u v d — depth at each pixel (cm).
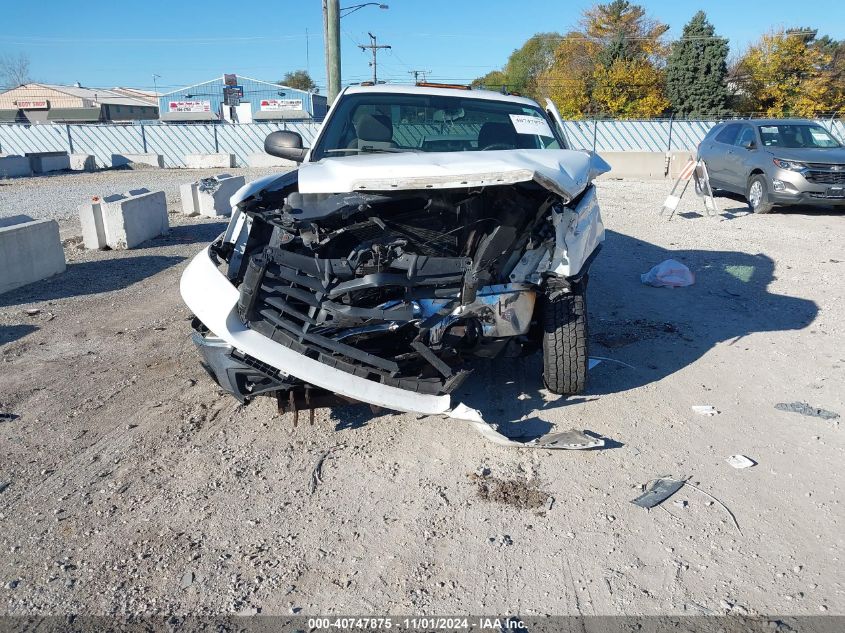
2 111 6812
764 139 1357
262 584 281
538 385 478
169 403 459
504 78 6712
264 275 351
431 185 347
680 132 3172
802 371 505
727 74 4688
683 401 454
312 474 366
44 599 273
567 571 288
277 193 414
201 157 3117
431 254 385
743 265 860
